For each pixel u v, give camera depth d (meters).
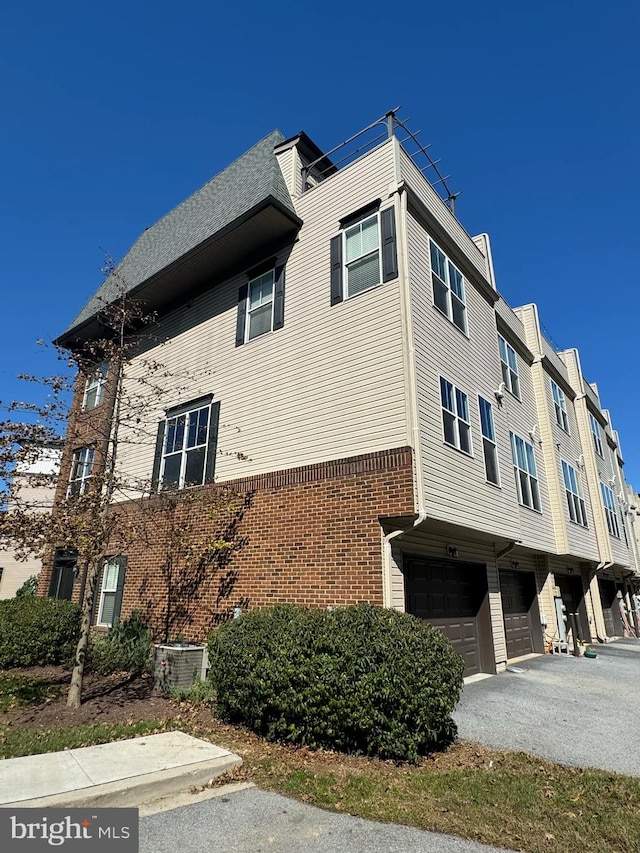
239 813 3.68
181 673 7.33
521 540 11.68
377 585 7.49
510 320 15.43
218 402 11.27
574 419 20.06
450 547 9.65
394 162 9.55
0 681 7.95
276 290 10.80
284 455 9.50
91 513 7.02
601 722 6.69
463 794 4.11
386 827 3.51
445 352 9.78
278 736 5.34
